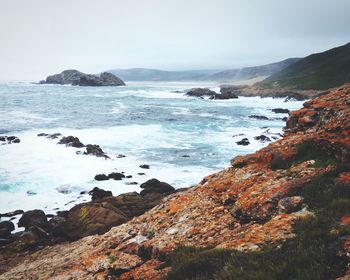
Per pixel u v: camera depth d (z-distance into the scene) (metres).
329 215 8.62
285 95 134.75
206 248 9.95
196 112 92.38
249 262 7.66
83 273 12.07
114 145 52.28
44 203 30.98
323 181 10.62
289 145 14.47
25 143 52.09
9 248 22.47
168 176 37.88
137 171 39.66
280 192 11.07
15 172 38.41
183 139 56.66
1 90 176.75
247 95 150.25
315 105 17.19
